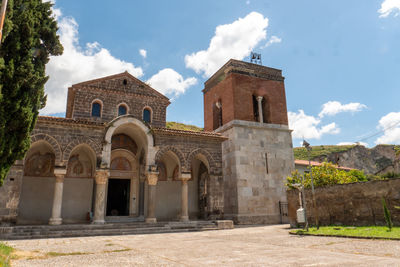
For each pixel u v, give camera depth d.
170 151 23.75
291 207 22.02
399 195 15.74
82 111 24.47
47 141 19.86
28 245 12.84
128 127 24.06
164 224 21.06
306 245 11.92
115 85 26.48
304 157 83.12
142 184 25.66
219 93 34.56
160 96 28.34
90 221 22.80
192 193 28.23
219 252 10.46
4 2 9.85
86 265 8.09
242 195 28.30
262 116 32.88
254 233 18.22
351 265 7.47
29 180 22.17
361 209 17.45
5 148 13.00
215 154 25.42
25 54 13.69
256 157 30.25
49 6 15.27
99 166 20.72
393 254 8.88
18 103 13.10
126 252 10.66
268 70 34.75
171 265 8.09
